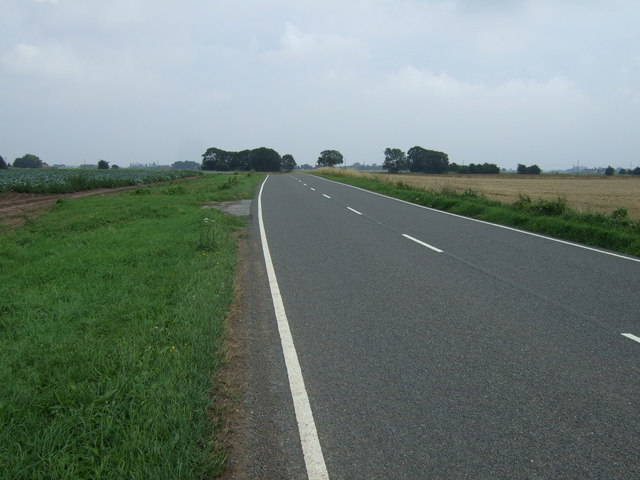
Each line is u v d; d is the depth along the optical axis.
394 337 4.62
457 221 13.54
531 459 2.75
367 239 10.31
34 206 19.45
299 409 3.31
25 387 3.39
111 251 8.17
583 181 73.06
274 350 4.33
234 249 9.11
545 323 4.98
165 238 9.48
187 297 5.43
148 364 3.74
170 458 2.59
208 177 54.81
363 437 2.97
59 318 4.87
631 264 7.92
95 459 2.64
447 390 3.56
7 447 2.69
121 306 5.20
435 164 126.44
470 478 2.58
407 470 2.66
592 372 3.85
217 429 3.04
